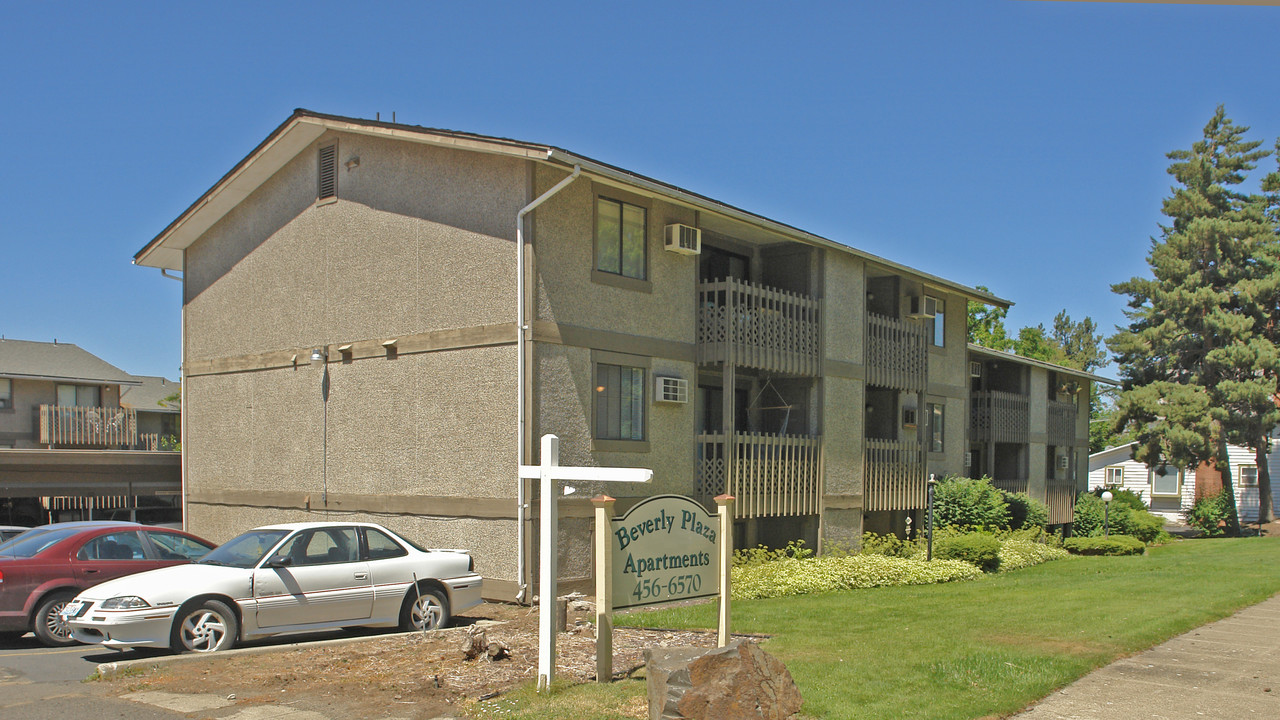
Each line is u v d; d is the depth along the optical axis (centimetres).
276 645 1129
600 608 859
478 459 1534
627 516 878
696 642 1059
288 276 1894
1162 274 4078
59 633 1159
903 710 758
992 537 2148
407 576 1188
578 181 1566
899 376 2264
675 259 1739
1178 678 888
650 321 1678
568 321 1530
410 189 1670
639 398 1652
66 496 2183
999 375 3138
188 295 2152
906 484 2264
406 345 1653
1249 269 3994
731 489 1741
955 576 1867
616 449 1591
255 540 1151
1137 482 4981
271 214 1948
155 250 2202
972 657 950
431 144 1608
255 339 1961
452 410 1576
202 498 2064
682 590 916
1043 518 2811
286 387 1878
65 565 1179
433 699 825
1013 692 815
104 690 875
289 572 1095
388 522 1662
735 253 1991
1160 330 3975
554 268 1516
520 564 1455
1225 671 917
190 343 2134
